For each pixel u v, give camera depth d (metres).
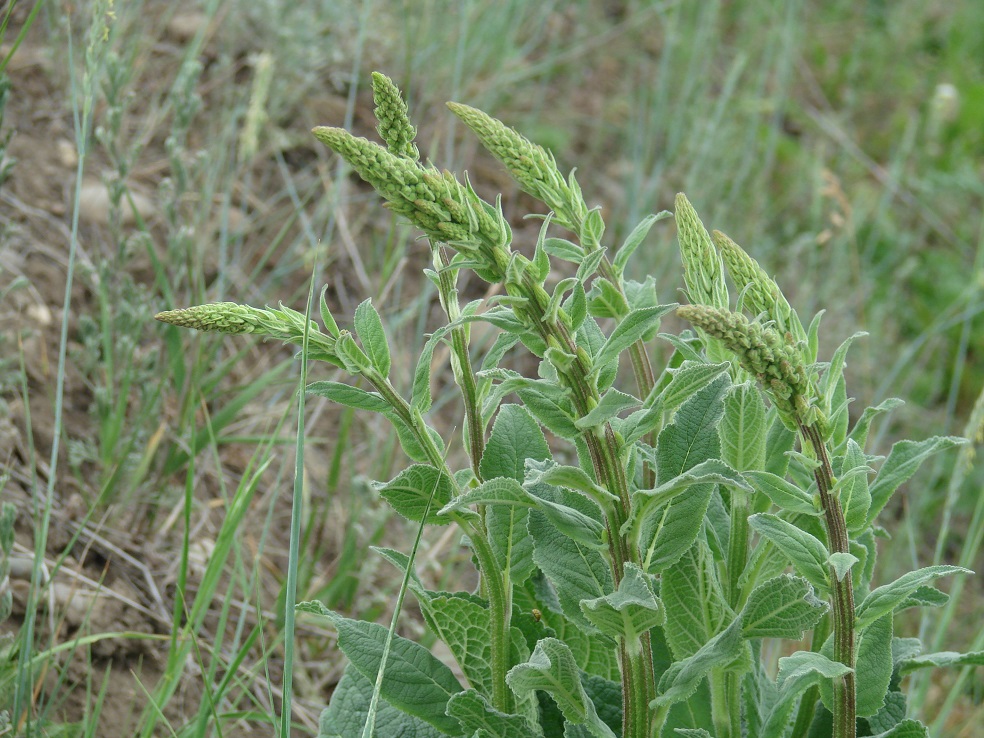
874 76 6.20
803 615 1.47
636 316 1.39
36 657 2.12
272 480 3.13
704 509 1.51
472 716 1.57
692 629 1.70
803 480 1.53
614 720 1.73
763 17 6.07
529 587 1.83
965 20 6.76
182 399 2.96
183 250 3.02
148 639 2.49
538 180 1.73
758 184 4.71
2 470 2.62
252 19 4.13
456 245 1.34
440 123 4.35
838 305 4.46
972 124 6.02
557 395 1.45
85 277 3.15
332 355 1.55
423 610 1.72
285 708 1.55
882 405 1.67
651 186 4.38
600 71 5.41
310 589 2.83
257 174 3.95
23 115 3.54
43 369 2.93
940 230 5.29
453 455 3.51
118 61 2.98
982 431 2.59
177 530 2.83
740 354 1.35
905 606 1.67
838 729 1.52
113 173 3.57
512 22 5.02
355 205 4.04
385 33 4.53
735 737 1.73
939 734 2.94
